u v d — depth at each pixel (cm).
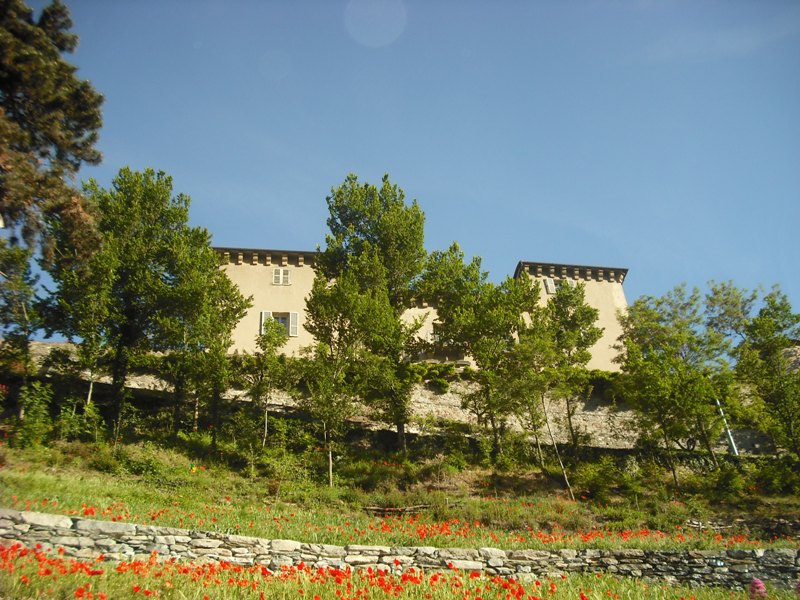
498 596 1228
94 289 2622
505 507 2225
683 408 2658
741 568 1526
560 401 3169
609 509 2267
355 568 1429
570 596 1248
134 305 2834
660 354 2927
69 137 2030
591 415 3148
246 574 1288
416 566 1470
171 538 1414
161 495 2019
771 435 2761
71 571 1120
